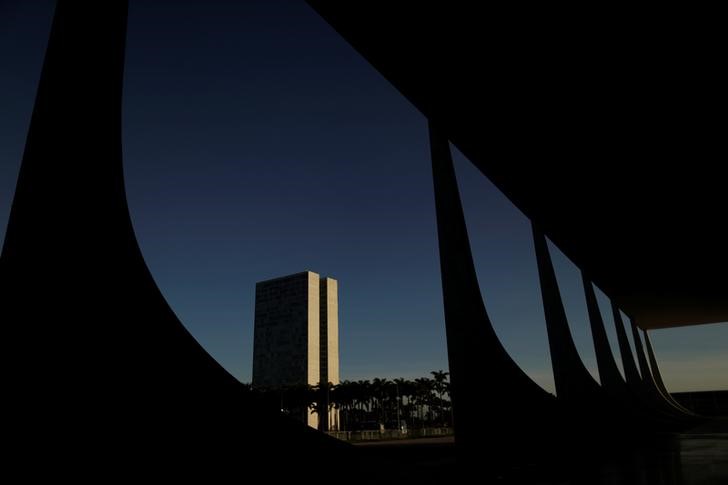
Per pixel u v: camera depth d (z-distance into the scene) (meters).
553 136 15.05
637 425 24.88
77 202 5.05
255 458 5.05
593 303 32.31
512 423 12.56
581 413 17.11
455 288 13.88
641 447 15.30
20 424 4.05
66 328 4.59
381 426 75.00
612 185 18.38
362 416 99.81
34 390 4.21
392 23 10.38
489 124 14.50
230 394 5.27
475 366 12.96
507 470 9.23
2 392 4.07
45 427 4.14
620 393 29.88
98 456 4.27
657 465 9.70
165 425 4.70
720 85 12.54
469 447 12.38
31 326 4.41
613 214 21.17
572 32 10.71
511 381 13.25
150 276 5.48
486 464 10.52
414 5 9.88
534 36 10.80
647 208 20.44
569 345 21.77
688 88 12.70
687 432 25.09
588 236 23.98
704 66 11.83
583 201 19.84
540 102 13.30
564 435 14.23
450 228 14.37
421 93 12.97
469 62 11.66
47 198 4.86
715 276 30.48
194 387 5.07
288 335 105.38
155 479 4.45
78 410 4.34
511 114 13.86
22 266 4.54
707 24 10.40
